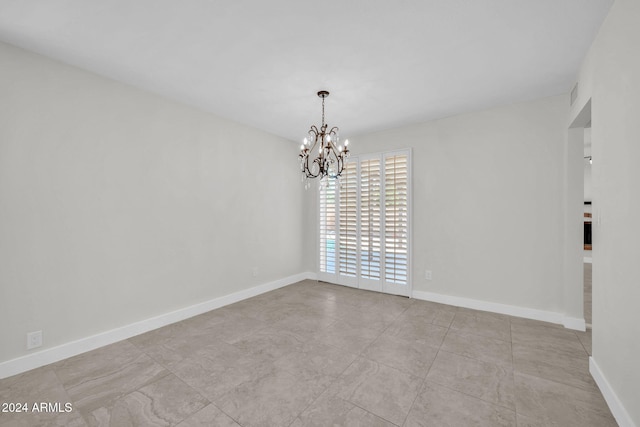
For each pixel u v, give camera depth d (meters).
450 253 3.55
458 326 2.89
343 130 4.05
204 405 1.72
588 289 4.54
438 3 1.65
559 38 1.98
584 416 1.63
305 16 1.76
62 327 2.27
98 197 2.47
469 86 2.72
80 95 2.37
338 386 1.90
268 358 2.27
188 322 3.02
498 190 3.24
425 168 3.71
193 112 3.21
